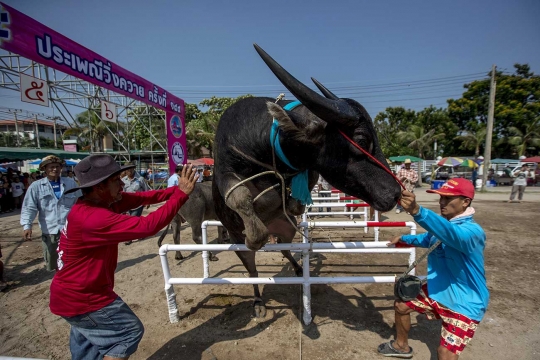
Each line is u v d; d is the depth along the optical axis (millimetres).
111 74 7156
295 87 1890
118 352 2062
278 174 2371
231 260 5500
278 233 3664
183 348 2934
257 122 2365
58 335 3307
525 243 6125
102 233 1864
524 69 26203
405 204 2020
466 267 2104
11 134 27594
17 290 4469
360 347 2854
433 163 26516
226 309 3652
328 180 2336
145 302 3936
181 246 3217
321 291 4043
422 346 2832
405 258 5246
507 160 25219
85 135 19375
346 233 7051
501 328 3123
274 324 3279
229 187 2367
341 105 2035
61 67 5699
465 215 2154
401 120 31375
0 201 12359
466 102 26938
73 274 1940
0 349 3076
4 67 5527
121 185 2158
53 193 4387
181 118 10773
